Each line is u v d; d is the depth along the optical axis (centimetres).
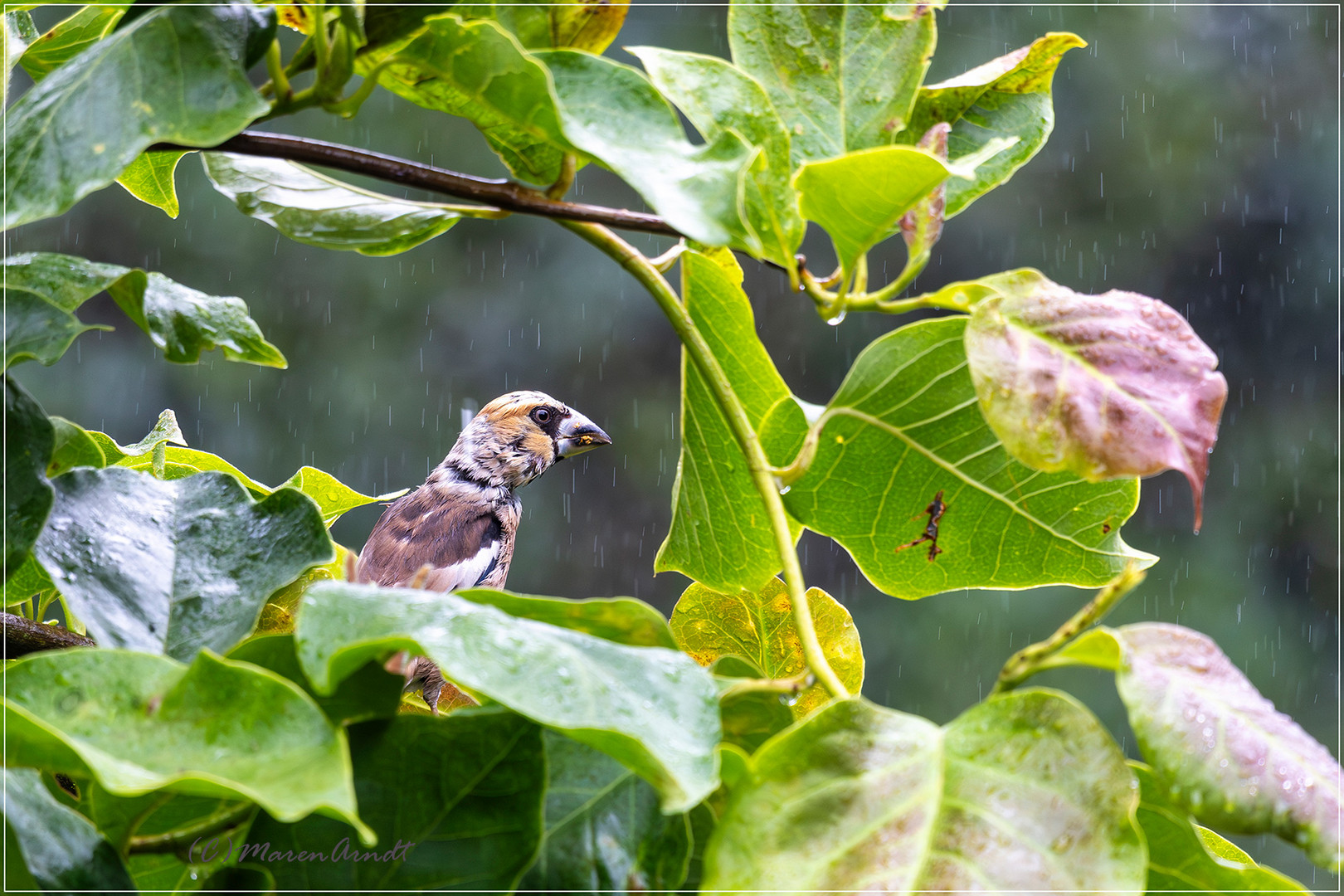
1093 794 184
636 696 184
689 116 235
